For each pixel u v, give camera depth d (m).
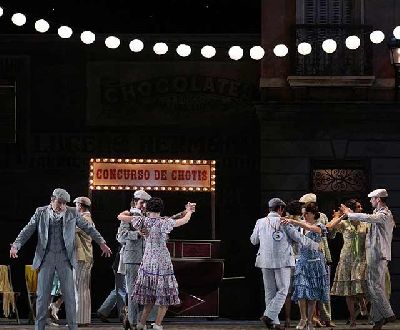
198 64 32.06
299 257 23.69
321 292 23.52
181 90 31.98
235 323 28.97
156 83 32.03
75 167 31.86
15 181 31.78
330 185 31.55
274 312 24.66
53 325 27.22
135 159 29.64
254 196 31.84
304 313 24.12
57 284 27.16
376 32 26.89
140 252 23.06
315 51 31.25
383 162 31.34
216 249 28.17
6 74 31.97
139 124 31.94
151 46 32.09
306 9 32.12
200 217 31.84
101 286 31.48
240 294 31.48
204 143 31.97
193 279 27.58
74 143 31.91
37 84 31.97
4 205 31.73
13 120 31.94
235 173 31.89
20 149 31.89
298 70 31.17
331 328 26.47
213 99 32.00
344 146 31.31
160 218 22.19
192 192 31.89
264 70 31.48
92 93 31.98
